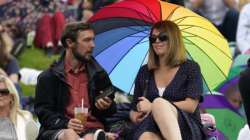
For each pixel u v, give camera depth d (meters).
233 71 13.96
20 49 20.91
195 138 10.54
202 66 12.09
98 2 21.11
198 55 12.09
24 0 22.03
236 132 13.73
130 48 12.21
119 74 12.13
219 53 12.10
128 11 12.30
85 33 11.20
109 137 10.97
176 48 11.01
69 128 10.69
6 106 11.05
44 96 11.20
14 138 10.99
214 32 12.12
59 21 21.53
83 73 11.31
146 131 10.47
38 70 20.53
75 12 21.83
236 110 13.85
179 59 11.04
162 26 11.06
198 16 12.20
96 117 11.29
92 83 11.22
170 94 10.97
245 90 10.23
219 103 13.84
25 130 11.05
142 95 11.22
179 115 10.58
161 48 11.04
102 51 12.23
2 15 22.08
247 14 18.44
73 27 11.23
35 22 21.92
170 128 10.27
